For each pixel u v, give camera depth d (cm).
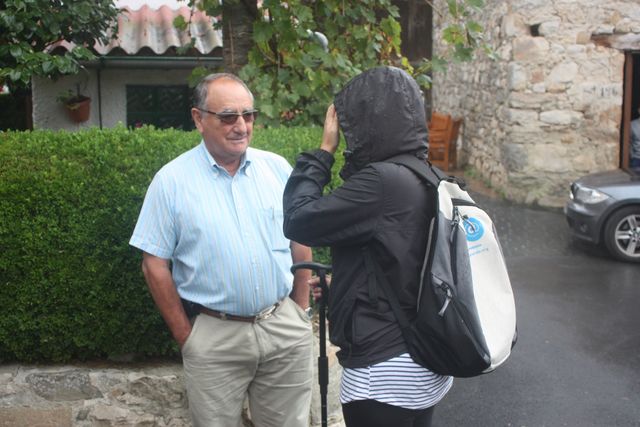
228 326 308
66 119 878
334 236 252
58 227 365
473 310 244
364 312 253
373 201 248
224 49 603
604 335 639
